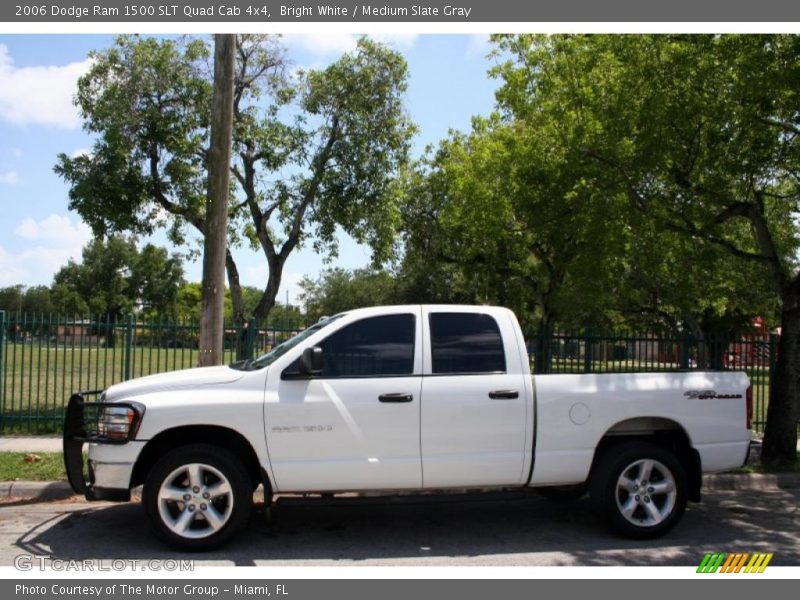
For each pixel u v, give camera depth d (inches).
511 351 256.4
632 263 538.3
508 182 604.4
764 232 414.6
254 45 629.6
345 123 632.4
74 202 568.7
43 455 375.6
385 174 642.8
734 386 270.2
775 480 366.3
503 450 248.2
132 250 2689.5
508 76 573.3
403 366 249.3
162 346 511.5
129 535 260.2
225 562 230.1
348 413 241.1
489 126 799.1
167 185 600.4
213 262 351.6
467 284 1149.1
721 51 375.6
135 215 600.4
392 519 289.7
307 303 2209.6
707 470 264.8
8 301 2918.3
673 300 679.7
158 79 582.9
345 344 250.1
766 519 296.0
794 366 394.9
